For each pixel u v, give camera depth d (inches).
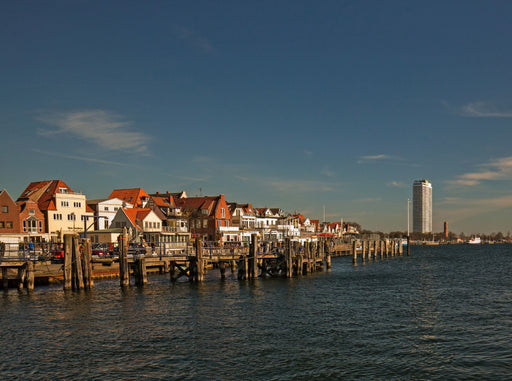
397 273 2728.8
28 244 2027.6
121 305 1460.4
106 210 3730.3
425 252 6963.6
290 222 5541.3
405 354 956.6
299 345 1017.5
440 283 2171.5
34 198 3437.5
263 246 2662.4
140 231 3223.4
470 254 6038.4
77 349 986.1
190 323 1222.9
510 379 816.3
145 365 886.4
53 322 1222.3
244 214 5019.7
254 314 1346.0
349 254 5295.3
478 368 872.3
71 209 3501.5
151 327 1175.6
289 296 1681.8
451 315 1348.4
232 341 1048.2
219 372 848.3
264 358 927.0
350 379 816.3
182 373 844.0
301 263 2454.5
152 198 4077.3
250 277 2197.3
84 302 1503.4
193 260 2055.9
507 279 2388.0
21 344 1021.2
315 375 834.8
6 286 1720.0
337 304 1523.1
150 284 1978.3
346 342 1043.3
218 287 1907.0
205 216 4266.7
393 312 1391.5
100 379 817.5
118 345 1015.0
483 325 1216.8
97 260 1798.7
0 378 822.5
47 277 1931.6
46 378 823.1
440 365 888.3
